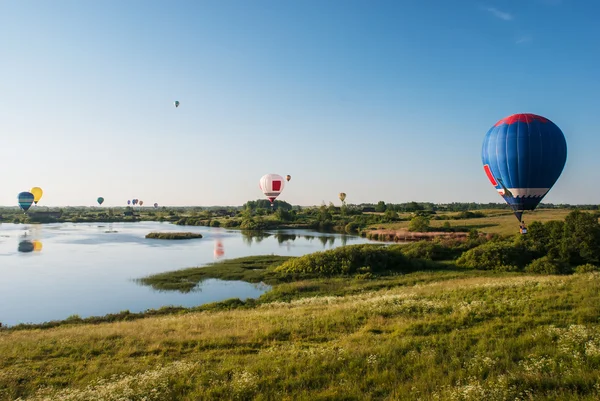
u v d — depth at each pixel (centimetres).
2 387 1000
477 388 791
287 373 973
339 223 11112
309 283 3053
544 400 741
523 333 1166
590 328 1134
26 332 1864
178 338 1377
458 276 3045
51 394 943
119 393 888
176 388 932
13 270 4341
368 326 1375
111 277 3903
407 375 931
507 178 2898
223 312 2127
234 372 1005
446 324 1312
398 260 3609
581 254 3353
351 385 884
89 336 1489
